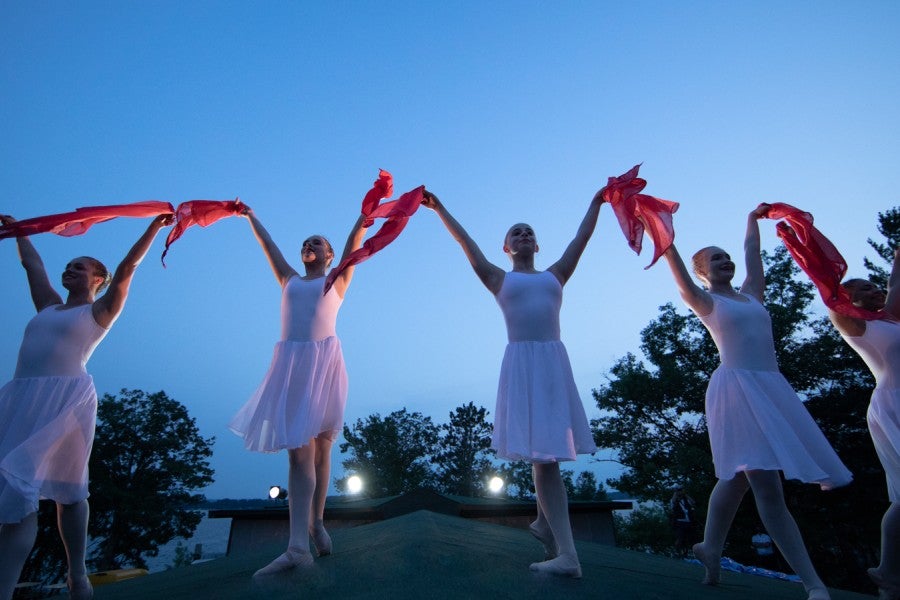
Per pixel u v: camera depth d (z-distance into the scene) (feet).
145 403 117.91
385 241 9.68
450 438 150.10
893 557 8.98
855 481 48.65
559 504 8.10
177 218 11.05
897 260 11.36
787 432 8.23
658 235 10.10
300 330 10.21
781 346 56.24
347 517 35.01
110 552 98.17
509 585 6.75
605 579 7.93
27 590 54.39
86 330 9.84
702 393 61.11
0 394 9.29
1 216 11.11
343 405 10.43
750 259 11.21
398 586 6.57
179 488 114.32
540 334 8.95
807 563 7.54
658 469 60.80
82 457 9.02
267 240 11.73
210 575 10.93
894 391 9.62
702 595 7.66
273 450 9.19
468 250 10.15
